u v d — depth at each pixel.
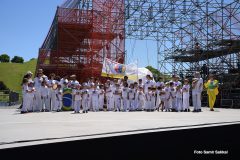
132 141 5.70
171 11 25.67
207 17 23.69
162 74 28.58
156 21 26.94
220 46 24.06
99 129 6.82
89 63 23.61
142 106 18.19
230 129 7.40
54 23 24.77
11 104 23.22
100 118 10.59
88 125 7.84
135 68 19.86
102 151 5.29
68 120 9.62
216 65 23.84
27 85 14.16
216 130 7.06
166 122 8.55
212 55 25.33
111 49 24.27
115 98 17.86
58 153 4.82
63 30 23.25
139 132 5.99
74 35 23.61
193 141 6.63
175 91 17.00
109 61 19.30
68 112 15.11
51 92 16.08
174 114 12.90
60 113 14.05
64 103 16.27
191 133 6.61
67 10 23.25
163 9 25.59
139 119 9.92
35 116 11.69
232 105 20.06
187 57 26.91
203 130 6.83
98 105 17.47
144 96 18.08
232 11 22.89
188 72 25.91
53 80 16.19
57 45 22.94
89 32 23.62
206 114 12.49
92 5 23.97
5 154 4.27
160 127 6.88
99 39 24.03
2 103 23.69
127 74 19.67
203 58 25.84
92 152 5.19
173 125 7.45
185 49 25.98
